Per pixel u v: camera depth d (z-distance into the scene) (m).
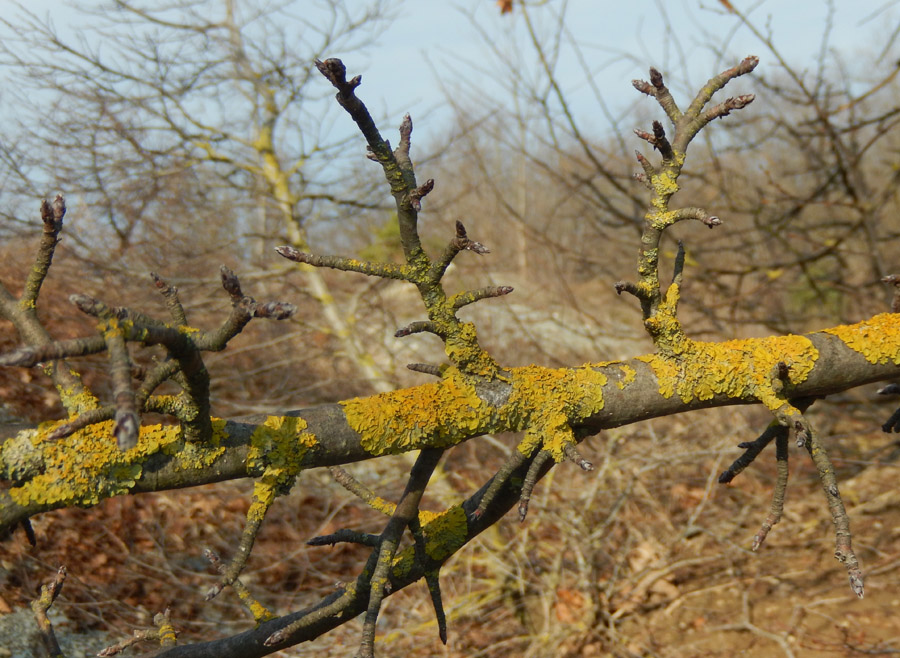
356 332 7.07
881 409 6.64
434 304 1.39
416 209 1.32
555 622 5.21
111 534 5.30
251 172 6.81
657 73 1.58
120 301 6.23
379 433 1.35
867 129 7.20
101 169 5.95
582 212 6.64
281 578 5.46
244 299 1.01
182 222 6.51
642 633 5.19
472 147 6.88
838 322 6.70
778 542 5.97
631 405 1.50
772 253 6.75
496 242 8.80
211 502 6.08
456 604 5.30
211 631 4.87
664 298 1.56
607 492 5.84
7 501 1.17
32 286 1.31
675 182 1.56
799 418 1.48
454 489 6.25
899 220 7.33
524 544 5.36
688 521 6.13
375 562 1.57
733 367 1.54
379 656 4.90
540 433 1.44
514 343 7.40
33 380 6.18
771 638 4.88
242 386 6.89
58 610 4.56
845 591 5.34
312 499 6.29
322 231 7.98
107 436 1.21
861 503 6.21
